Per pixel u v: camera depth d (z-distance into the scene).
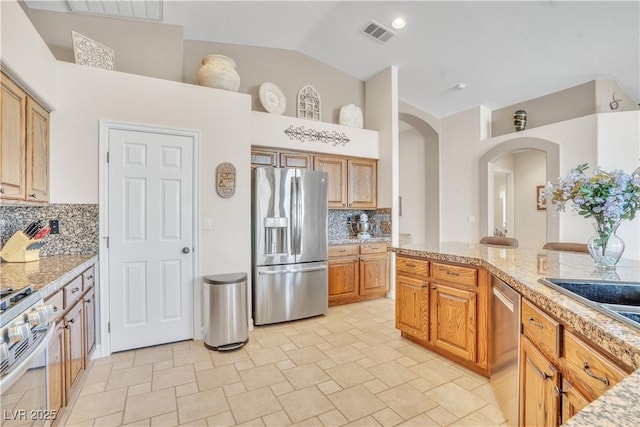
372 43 4.00
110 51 2.86
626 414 0.51
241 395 2.03
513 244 3.04
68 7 2.85
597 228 1.80
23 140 1.95
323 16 3.53
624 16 3.07
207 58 3.16
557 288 1.30
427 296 2.61
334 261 4.02
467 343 2.30
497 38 3.62
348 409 1.89
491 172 5.13
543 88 4.53
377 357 2.56
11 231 2.32
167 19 3.19
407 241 6.38
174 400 1.97
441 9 3.31
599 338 0.88
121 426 1.73
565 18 3.18
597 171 1.79
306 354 2.62
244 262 3.12
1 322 1.05
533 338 1.39
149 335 2.75
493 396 2.02
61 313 1.71
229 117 3.05
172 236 2.82
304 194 3.51
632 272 1.65
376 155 4.63
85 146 2.53
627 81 4.20
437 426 1.74
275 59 4.20
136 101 2.70
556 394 1.16
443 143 5.75
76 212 2.51
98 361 2.48
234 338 2.73
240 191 3.10
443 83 4.68
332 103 4.64
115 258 2.62
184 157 2.87
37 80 2.07
